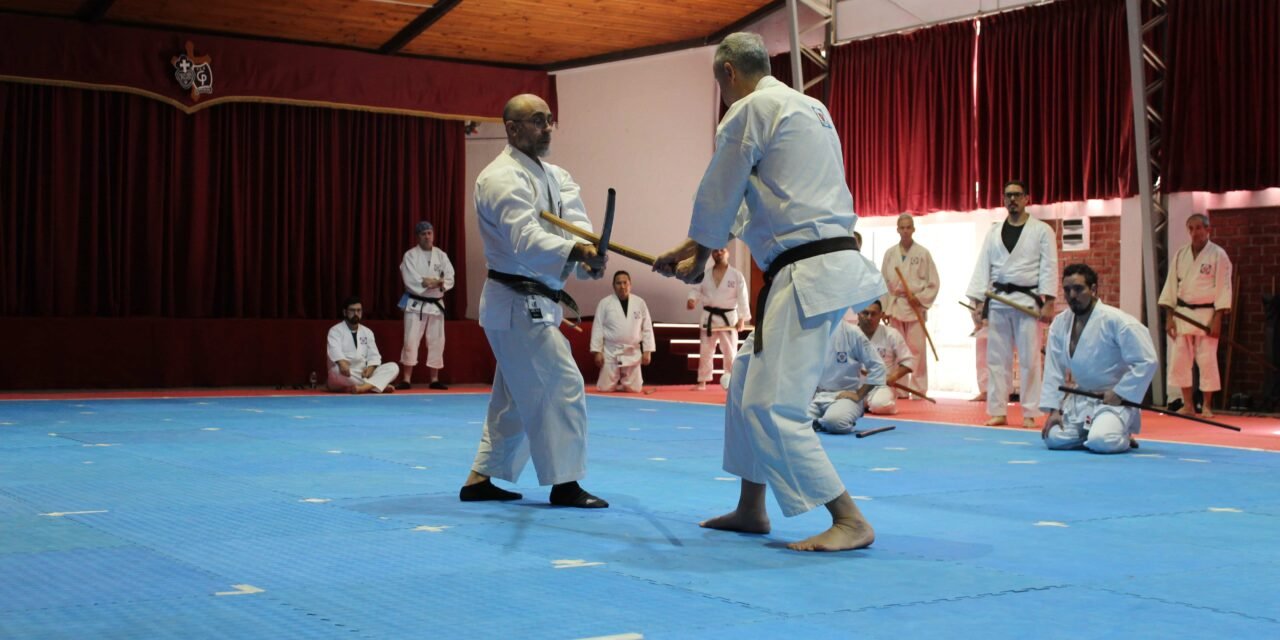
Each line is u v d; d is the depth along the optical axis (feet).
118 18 42.06
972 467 20.70
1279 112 34.24
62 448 22.24
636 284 52.03
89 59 41.47
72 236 42.01
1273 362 34.76
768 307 12.54
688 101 51.42
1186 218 36.52
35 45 40.63
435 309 45.80
